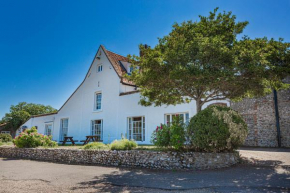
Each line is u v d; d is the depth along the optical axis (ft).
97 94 64.69
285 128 42.73
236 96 30.27
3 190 18.92
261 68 22.57
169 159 26.68
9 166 33.35
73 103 69.15
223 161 25.72
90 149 34.50
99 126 61.46
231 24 29.78
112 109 58.08
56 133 71.41
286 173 20.83
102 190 17.93
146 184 19.44
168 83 28.91
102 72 63.41
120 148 31.83
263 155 31.55
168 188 17.76
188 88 31.42
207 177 20.93
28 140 45.60
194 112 42.60
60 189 18.76
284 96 43.47
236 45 24.91
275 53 24.95
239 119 25.53
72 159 35.63
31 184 21.02
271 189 16.03
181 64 25.11
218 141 24.07
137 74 29.96
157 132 29.19
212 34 28.96
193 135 25.57
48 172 27.43
